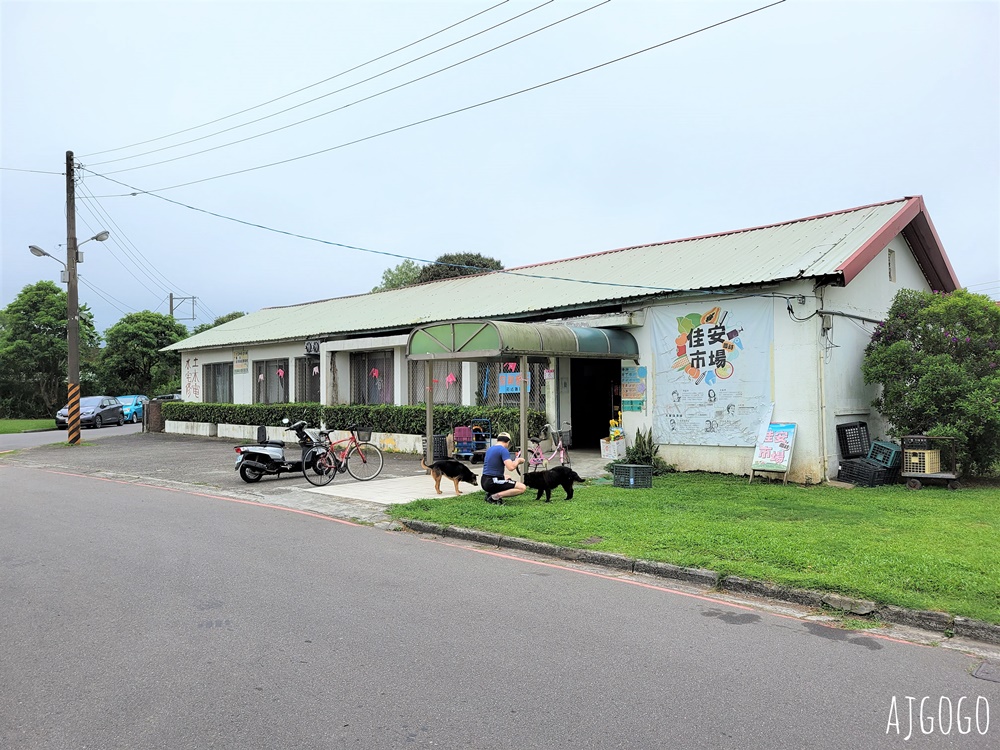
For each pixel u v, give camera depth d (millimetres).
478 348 12133
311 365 22828
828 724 3830
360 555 7742
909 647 5086
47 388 43469
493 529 8570
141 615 5594
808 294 11859
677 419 13617
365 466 14172
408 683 4297
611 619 5590
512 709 3953
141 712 3920
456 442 15188
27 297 42500
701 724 3799
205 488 12992
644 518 8875
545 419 16109
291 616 5559
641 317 14148
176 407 26984
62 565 7184
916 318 12117
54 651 4844
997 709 4062
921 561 6613
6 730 3725
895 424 12227
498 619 5539
